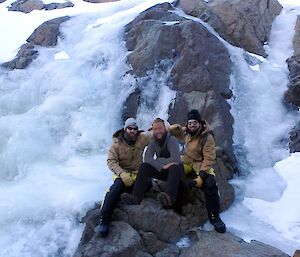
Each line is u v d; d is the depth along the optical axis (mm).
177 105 8336
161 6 10984
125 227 5418
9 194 6738
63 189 6648
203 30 9172
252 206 6578
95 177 7113
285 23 10820
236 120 8234
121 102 9078
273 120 8422
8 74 10242
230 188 6645
